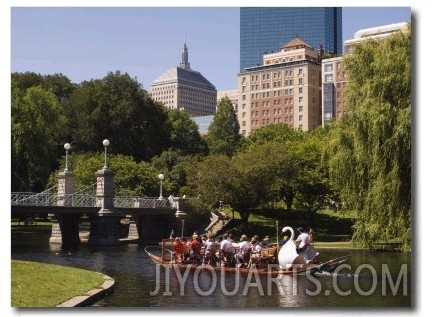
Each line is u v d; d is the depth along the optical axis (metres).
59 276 23.94
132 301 22.78
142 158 93.75
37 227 74.88
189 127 108.19
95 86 92.25
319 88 176.62
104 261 40.19
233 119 132.12
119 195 71.94
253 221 70.31
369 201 36.84
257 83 184.62
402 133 33.47
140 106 95.06
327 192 67.69
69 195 57.84
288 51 180.75
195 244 36.72
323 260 38.66
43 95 69.44
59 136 87.12
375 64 36.28
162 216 66.88
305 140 83.62
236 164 64.56
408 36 35.47
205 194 63.41
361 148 36.94
